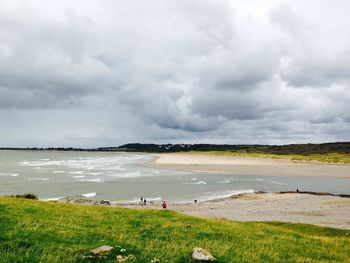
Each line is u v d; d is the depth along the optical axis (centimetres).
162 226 2178
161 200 6631
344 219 4544
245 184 9300
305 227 3400
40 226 1831
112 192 7581
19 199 2688
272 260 1750
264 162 19762
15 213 2069
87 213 2370
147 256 1552
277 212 5144
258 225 2772
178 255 1602
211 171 12975
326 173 12862
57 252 1470
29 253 1441
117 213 2484
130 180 9756
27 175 11056
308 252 2019
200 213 5072
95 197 6950
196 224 2372
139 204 6050
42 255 1429
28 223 1848
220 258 1644
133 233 1933
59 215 2189
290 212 5134
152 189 8056
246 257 1719
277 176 11569
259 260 1712
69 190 7838
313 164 18375
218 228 2322
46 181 9388
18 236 1619
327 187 9038
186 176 11019
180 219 2491
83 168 14325
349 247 2305
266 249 1927
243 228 2481
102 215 2361
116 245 1633
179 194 7388
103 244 1627
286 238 2316
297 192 7744
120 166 15600
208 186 8700
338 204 5988
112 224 2108
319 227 3366
